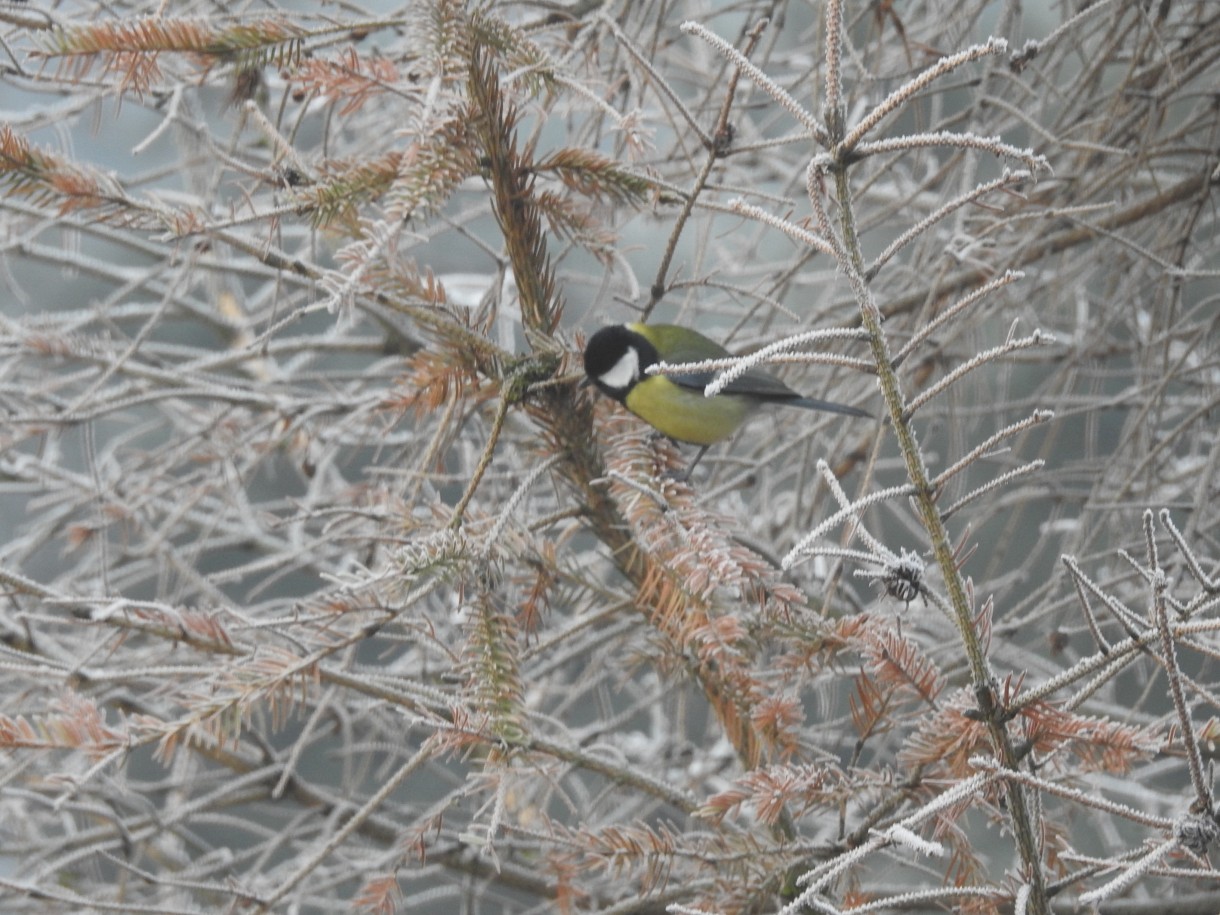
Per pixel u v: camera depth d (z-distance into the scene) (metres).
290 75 6.48
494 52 6.57
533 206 6.95
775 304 7.37
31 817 12.09
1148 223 10.62
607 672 11.09
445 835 9.66
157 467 12.35
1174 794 10.37
